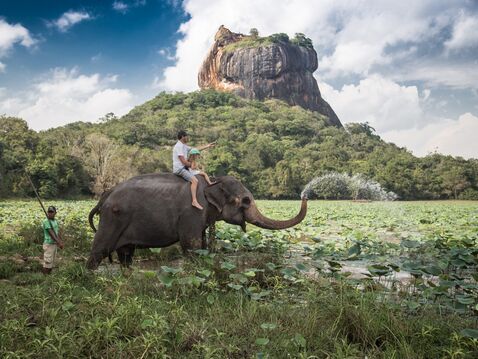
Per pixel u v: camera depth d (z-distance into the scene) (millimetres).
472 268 8742
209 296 5668
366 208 38312
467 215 28344
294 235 15227
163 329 4598
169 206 8070
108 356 4242
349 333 4918
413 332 4859
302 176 86812
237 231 12367
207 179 8578
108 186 64125
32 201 49094
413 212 31984
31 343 4293
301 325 5016
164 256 9969
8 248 10586
